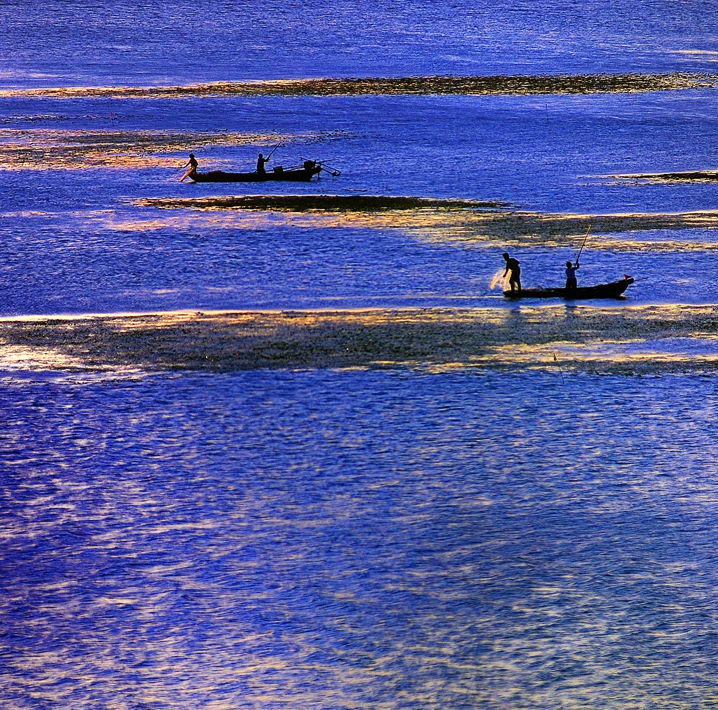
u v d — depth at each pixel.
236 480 105.06
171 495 102.19
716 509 99.62
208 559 91.56
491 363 134.38
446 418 118.94
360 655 79.25
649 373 131.38
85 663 78.50
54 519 97.88
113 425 117.44
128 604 85.44
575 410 120.88
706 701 74.50
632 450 111.31
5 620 83.31
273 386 127.31
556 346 140.25
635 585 87.75
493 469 107.31
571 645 80.38
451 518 97.94
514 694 75.06
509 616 83.69
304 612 84.31
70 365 134.00
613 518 98.00
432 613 84.06
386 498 101.44
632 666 78.00
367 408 121.44
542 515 98.50
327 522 97.25
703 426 116.94
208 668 77.94
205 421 118.31
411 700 74.44
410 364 133.75
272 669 77.81
